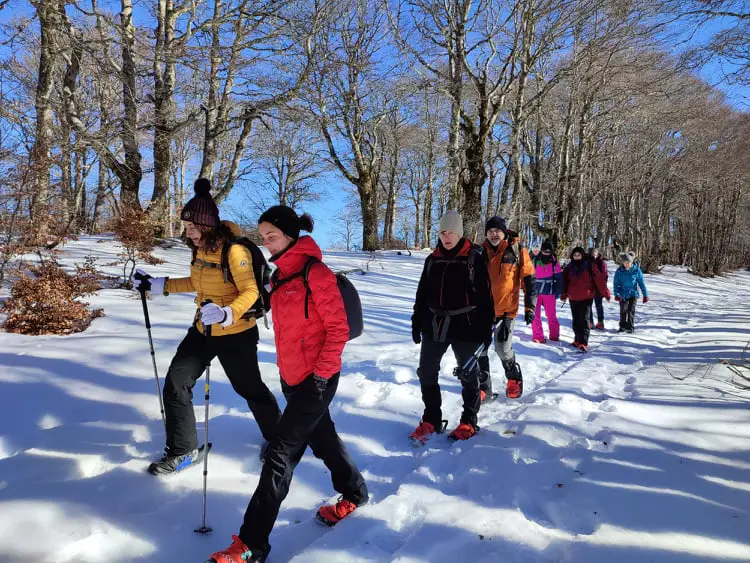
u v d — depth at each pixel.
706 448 3.38
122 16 13.88
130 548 2.44
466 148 16.72
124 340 5.52
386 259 18.23
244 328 3.06
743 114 26.52
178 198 29.88
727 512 2.57
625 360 6.53
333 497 3.02
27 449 3.36
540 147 22.95
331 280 2.52
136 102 13.80
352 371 5.35
